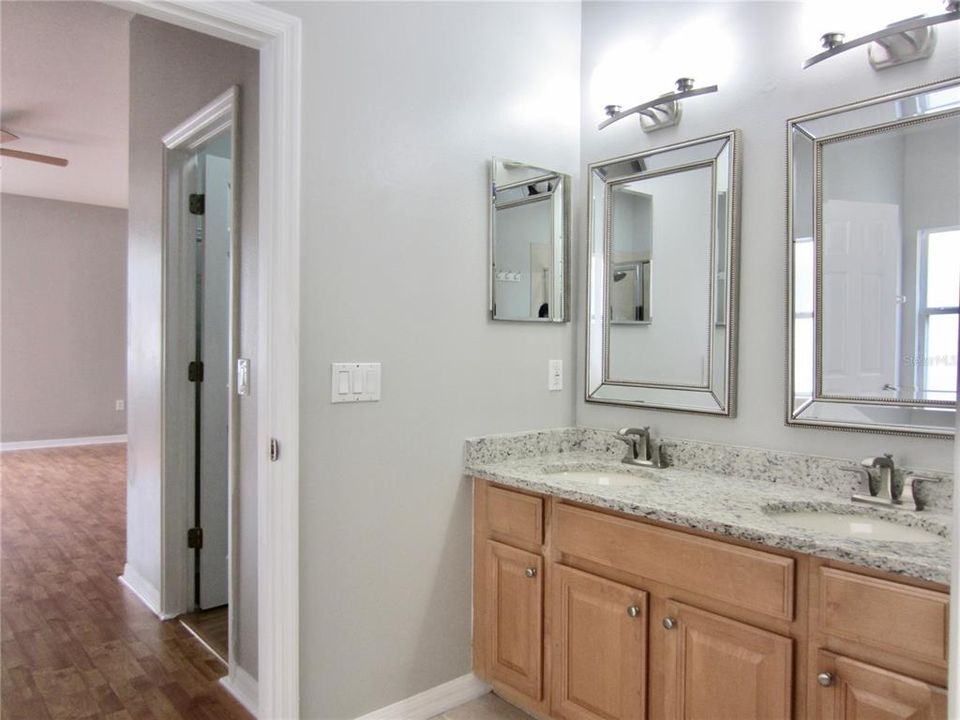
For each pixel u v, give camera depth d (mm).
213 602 2938
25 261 6875
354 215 1895
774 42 1937
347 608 1904
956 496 931
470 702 2184
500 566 2090
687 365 2143
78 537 3969
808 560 1369
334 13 1854
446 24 2121
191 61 2555
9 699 2193
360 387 1911
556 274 2453
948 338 1581
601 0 2457
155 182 2904
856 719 1289
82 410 7285
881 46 1687
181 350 2859
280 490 1753
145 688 2271
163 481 2832
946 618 1171
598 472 2229
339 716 1896
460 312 2164
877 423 1696
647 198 2264
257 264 2123
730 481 1938
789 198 1868
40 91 3846
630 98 2334
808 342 1828
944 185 1592
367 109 1924
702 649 1551
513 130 2314
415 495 2053
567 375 2506
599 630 1782
